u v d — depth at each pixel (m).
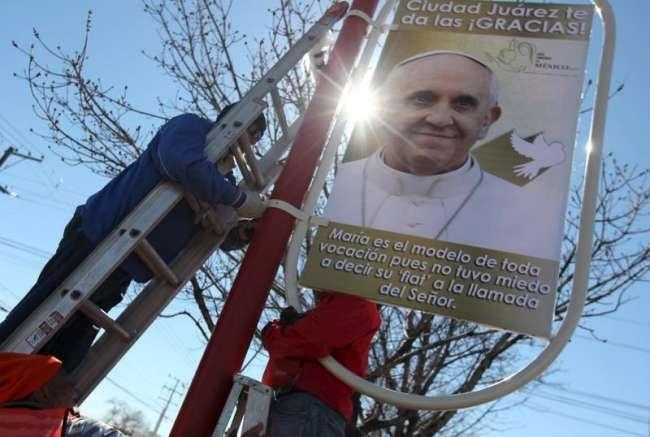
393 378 7.60
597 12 3.81
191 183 3.22
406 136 3.66
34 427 2.71
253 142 3.79
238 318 3.22
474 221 3.33
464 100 3.70
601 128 3.41
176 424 3.00
